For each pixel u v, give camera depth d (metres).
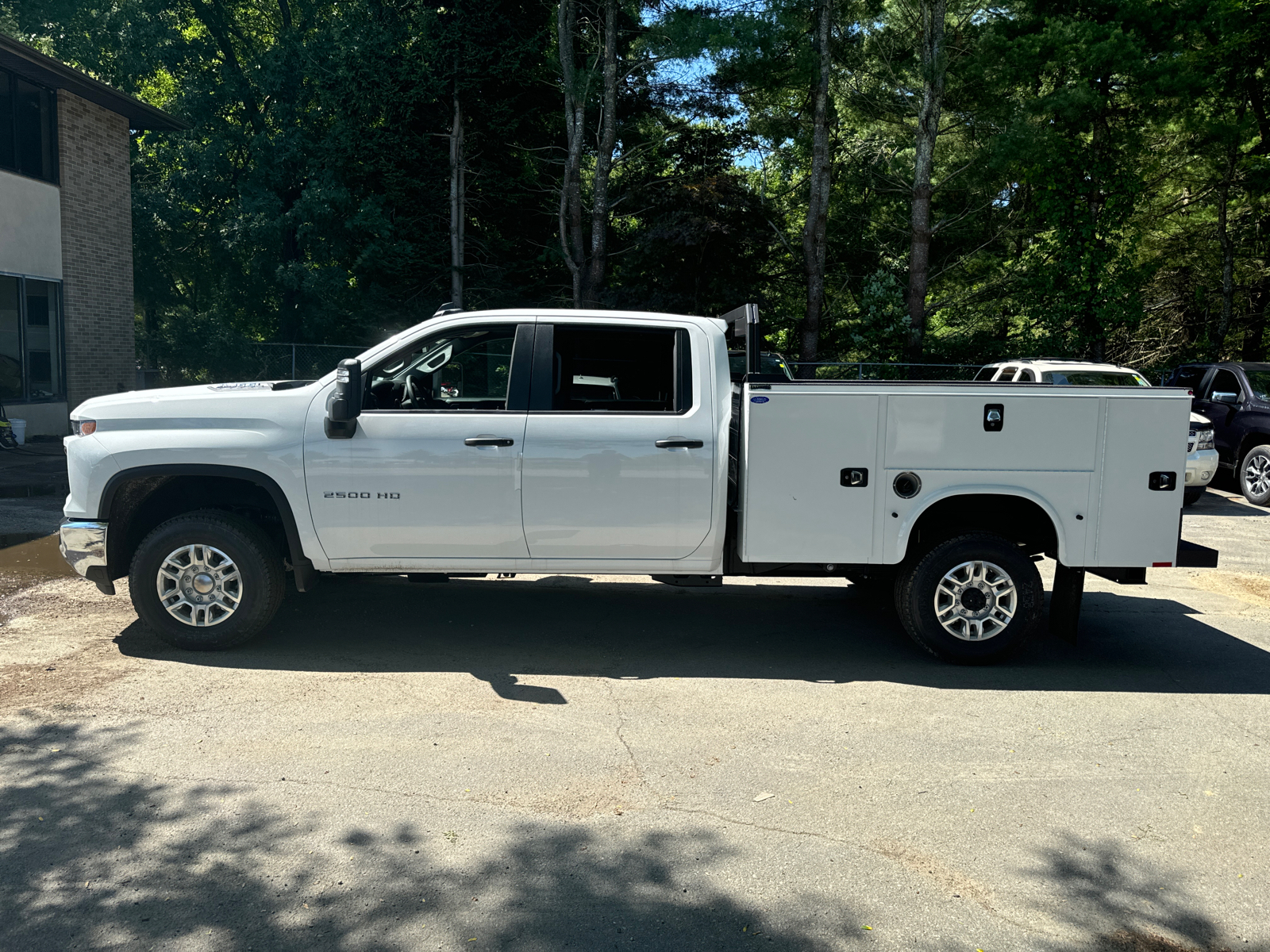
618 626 6.63
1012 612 5.85
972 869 3.54
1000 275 26.69
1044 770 4.44
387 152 25.11
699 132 27.56
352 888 3.32
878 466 5.72
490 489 5.72
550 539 5.80
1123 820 3.96
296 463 5.68
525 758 4.41
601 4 24.12
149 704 4.96
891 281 22.88
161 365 28.11
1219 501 13.61
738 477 5.89
